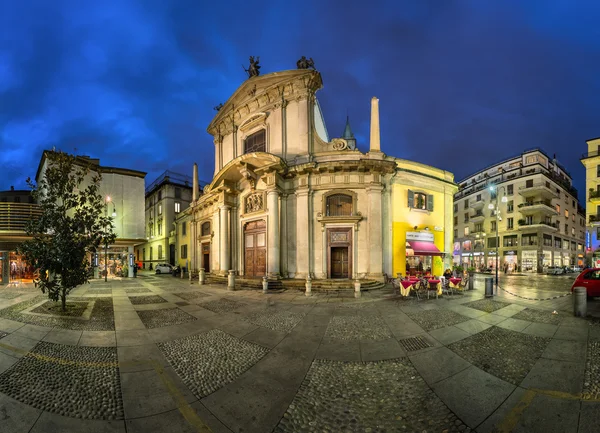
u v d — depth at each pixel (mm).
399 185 18281
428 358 5594
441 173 20531
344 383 4637
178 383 4637
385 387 4500
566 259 42969
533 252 37688
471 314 9141
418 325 7879
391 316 8938
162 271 32219
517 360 5438
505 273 35562
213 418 3697
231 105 23391
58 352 5863
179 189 40688
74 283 9859
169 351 6051
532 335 6926
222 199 21188
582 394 4180
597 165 31172
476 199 46625
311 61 19297
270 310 9992
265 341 6676
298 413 3816
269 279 16359
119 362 5445
